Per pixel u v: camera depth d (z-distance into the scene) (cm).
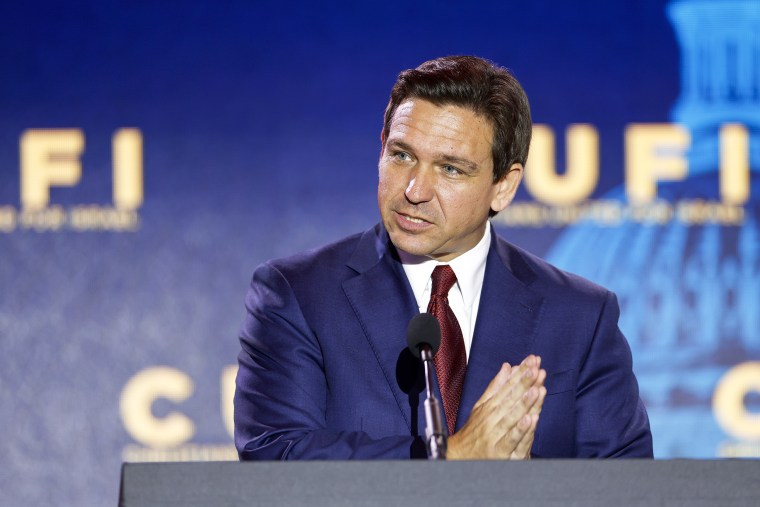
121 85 1414
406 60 1415
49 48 1413
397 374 731
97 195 1409
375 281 761
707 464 488
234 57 1416
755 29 1412
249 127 1416
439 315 745
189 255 1411
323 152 1417
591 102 1410
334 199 1416
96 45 1415
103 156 1411
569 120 1409
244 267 1412
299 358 742
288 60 1419
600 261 1403
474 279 761
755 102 1409
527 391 638
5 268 1403
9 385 1397
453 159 692
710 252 1403
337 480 486
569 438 741
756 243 1402
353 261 775
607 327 776
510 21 1413
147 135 1413
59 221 1407
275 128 1416
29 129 1409
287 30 1420
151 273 1408
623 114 1409
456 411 724
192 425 1397
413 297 755
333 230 1415
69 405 1398
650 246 1404
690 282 1403
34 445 1393
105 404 1398
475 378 732
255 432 723
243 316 1408
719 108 1410
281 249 1415
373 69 1416
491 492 485
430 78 703
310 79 1417
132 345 1403
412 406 724
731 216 1403
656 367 1399
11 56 1412
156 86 1414
